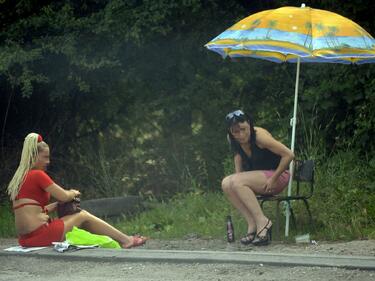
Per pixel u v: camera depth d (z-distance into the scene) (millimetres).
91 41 36906
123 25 36281
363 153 32781
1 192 39062
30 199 24656
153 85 39812
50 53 37219
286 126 34719
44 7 37500
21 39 37500
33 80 37219
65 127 41031
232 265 21125
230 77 38438
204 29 37938
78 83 37562
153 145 40812
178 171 39812
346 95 33688
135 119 41656
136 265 21984
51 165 40594
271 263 20875
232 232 25875
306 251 23547
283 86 36844
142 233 29875
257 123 36312
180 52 38406
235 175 25438
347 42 24453
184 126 40062
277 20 25016
